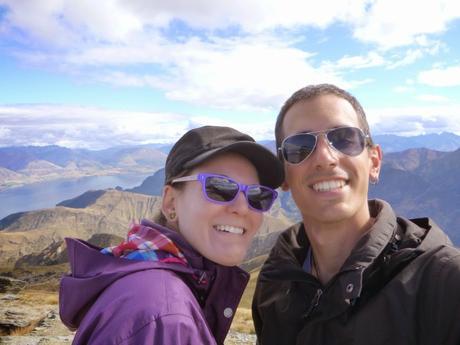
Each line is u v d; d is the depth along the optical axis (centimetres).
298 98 59
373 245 48
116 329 31
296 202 59
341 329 47
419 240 49
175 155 49
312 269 63
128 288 34
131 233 44
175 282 36
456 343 41
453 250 45
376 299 46
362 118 59
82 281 37
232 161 48
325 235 58
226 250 45
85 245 42
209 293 43
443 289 43
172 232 44
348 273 48
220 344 44
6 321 271
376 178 62
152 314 31
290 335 55
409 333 44
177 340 31
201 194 46
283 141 59
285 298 57
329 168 54
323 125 55
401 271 46
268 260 63
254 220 48
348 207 55
